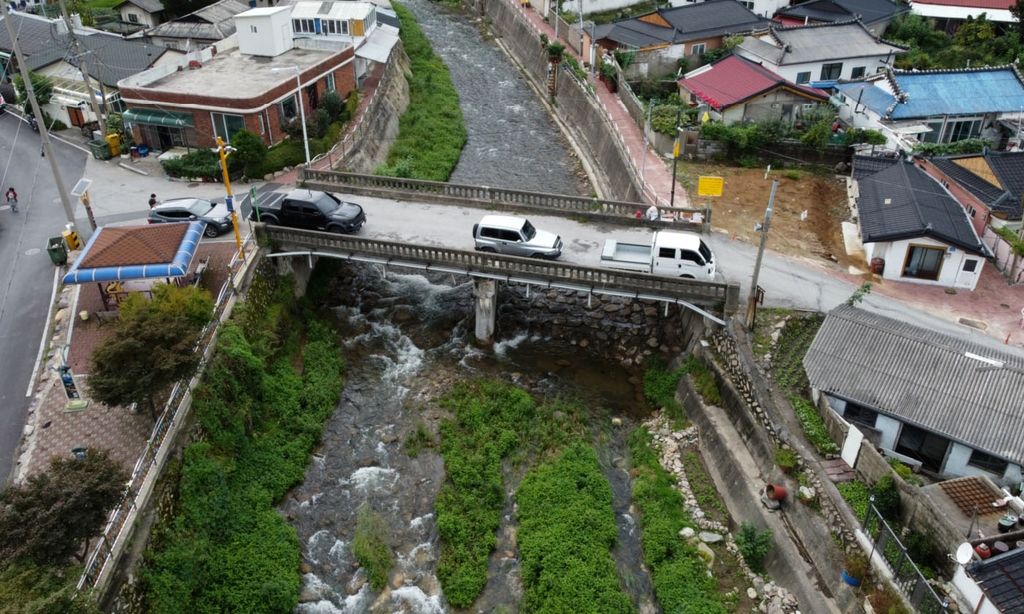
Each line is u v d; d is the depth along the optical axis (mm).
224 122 49500
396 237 38875
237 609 24141
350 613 24953
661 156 53000
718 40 68562
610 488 29906
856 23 64812
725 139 51250
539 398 34906
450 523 27562
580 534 27344
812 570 24703
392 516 28641
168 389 28875
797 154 51469
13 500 19891
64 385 28234
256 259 36344
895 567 22266
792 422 28812
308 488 29719
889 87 53844
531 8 88812
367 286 42406
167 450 26109
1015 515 22562
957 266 37000
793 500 26406
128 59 59219
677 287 33938
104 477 21141
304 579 26016
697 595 25031
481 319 37656
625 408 34594
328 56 59844
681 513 28516
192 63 56906
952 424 25766
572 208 41562
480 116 67750
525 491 29344
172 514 25250
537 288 41531
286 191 44406
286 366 34500
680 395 34125
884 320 30594
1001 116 52906
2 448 26656
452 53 83938
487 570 26594
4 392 29219
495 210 42062
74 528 20047
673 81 63000
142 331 26344
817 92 55062
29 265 37594
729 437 30359
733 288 33062
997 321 34656
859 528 24109
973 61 65562
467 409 33500
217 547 25781
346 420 33281
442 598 25562
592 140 59531
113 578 21781
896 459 26781
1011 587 19938
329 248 37219
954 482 24234
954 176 44281
